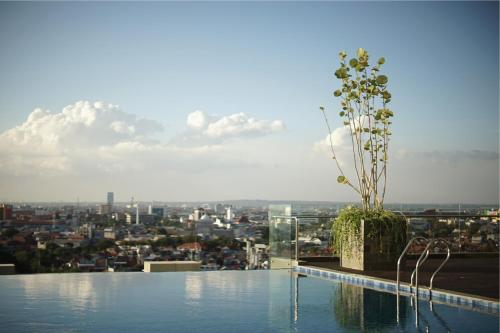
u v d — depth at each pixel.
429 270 8.61
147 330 5.00
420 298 6.74
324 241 10.05
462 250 10.77
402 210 10.23
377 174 8.80
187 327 5.15
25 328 5.04
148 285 7.94
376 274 8.09
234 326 5.20
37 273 9.88
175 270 10.01
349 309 6.04
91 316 5.64
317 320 5.46
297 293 7.19
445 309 5.97
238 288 7.65
